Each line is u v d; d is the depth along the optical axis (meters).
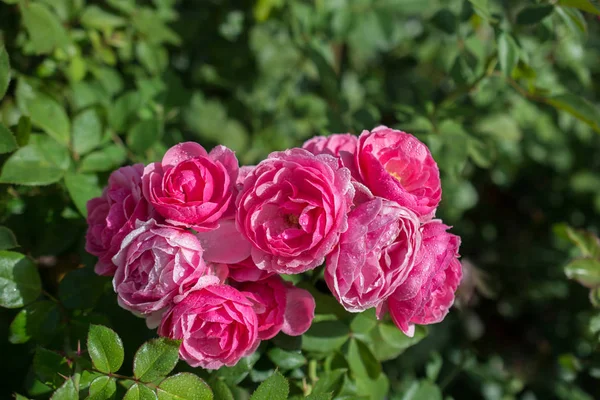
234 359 0.50
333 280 0.49
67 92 0.69
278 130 0.86
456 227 0.95
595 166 0.97
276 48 0.87
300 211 0.49
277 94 0.92
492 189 1.04
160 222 0.50
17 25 0.67
